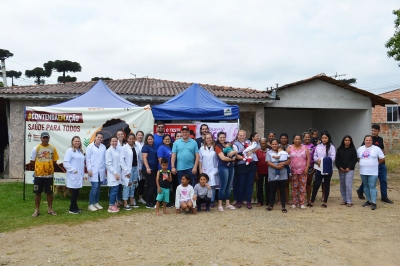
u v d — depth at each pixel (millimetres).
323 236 6188
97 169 7797
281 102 14688
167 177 7555
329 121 18766
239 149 8289
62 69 49781
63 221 6938
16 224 6707
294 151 8258
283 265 4898
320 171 8344
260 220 7152
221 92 14086
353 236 6211
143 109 8969
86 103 9438
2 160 15719
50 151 7348
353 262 5082
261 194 8500
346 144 8562
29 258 5078
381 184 9102
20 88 13289
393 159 20453
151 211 7852
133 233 6223
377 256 5320
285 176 7887
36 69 48125
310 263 4992
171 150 8297
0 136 16594
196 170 7953
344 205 8633
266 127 19750
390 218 7414
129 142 8062
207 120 9766
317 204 8766
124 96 12445
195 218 7258
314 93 15094
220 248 5508
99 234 6164
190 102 9750
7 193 9539
